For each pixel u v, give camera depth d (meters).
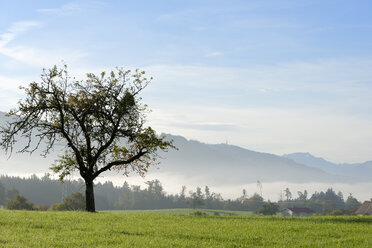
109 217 29.23
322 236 23.45
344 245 20.75
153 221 27.97
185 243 20.00
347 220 31.12
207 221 28.97
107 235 21.48
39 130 36.50
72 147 36.41
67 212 33.16
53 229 22.80
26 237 20.09
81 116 36.97
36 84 36.56
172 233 22.77
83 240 19.75
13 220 24.94
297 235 23.41
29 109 35.91
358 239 22.42
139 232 22.83
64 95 36.94
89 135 36.69
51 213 31.31
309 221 30.17
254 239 21.97
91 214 31.27
